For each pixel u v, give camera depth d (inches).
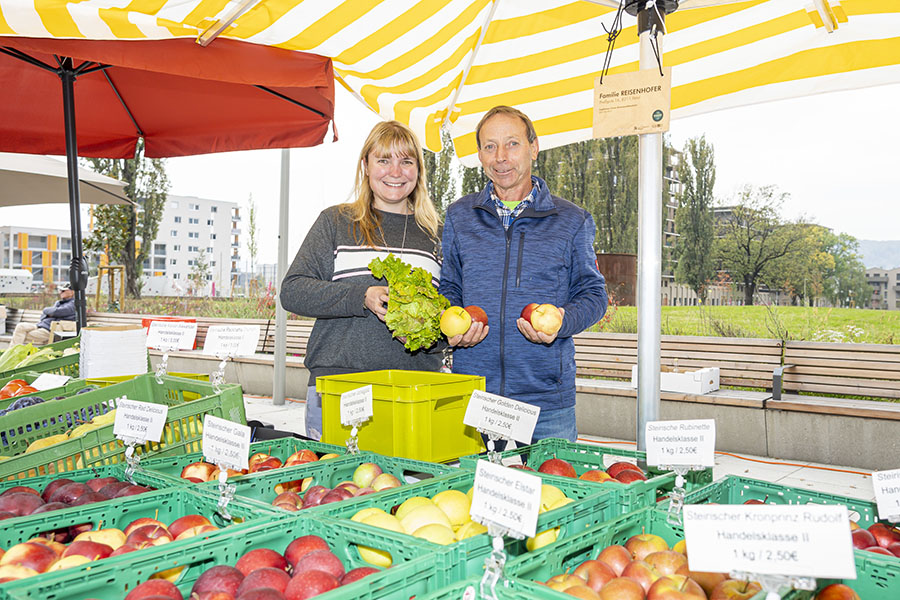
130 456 81.4
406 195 119.7
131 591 49.4
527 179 110.7
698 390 240.5
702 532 45.3
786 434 222.7
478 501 52.5
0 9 94.2
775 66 129.0
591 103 148.8
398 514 66.7
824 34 121.6
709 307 329.7
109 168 609.6
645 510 68.4
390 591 48.0
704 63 134.6
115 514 67.9
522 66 149.6
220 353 100.9
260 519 60.2
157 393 112.0
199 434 97.1
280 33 116.0
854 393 226.4
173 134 207.5
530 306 100.9
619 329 333.7
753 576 44.3
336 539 59.6
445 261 119.4
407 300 102.3
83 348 135.6
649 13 95.2
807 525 42.4
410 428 88.2
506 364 109.7
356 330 114.1
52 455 84.5
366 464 84.4
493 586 47.1
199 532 62.2
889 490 64.6
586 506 66.4
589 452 93.7
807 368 235.5
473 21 131.6
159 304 561.9
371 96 156.7
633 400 249.0
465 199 119.1
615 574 55.9
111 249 598.9
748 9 124.3
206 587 52.0
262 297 531.8
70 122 175.6
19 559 54.2
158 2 100.3
